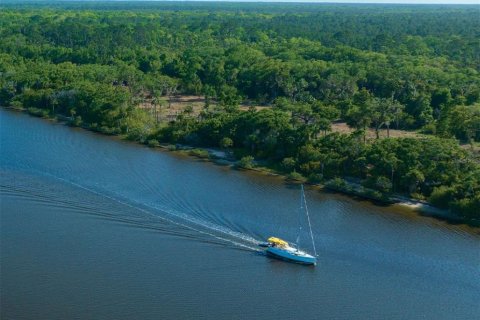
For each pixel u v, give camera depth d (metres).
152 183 140.12
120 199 128.12
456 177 134.88
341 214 127.44
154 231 113.06
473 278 101.56
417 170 137.62
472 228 122.94
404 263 105.75
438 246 113.19
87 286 93.94
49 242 107.44
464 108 193.00
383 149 144.75
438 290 97.31
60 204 123.50
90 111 198.88
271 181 148.00
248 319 87.31
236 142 172.75
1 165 147.00
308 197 137.12
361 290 96.38
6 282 94.19
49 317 85.81
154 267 100.38
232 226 117.25
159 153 168.75
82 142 175.75
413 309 91.81
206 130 175.62
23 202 123.88
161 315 87.31
